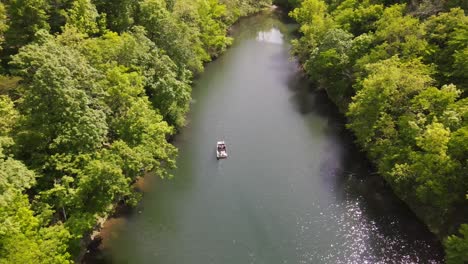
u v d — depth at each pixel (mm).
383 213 57781
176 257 51969
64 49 52594
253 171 66688
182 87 73938
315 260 51219
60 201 45875
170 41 80188
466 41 61438
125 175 54500
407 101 60156
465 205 51781
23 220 39938
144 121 56812
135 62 66938
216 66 104188
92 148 50375
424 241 53094
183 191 62531
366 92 62438
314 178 65125
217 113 83625
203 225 56531
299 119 81688
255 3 140250
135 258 51812
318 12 103625
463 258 42906
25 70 49781
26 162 46938
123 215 58031
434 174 50250
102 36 67938
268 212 58531
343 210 58688
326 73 86062
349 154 70625
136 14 81688
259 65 104812
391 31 71875
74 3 67812
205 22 102812
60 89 46844
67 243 45781
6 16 63500
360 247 52875
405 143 56875
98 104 54375
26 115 47469
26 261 37312
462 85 60094
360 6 87000
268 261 51219
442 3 74125
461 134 48281
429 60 66500
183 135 76125
